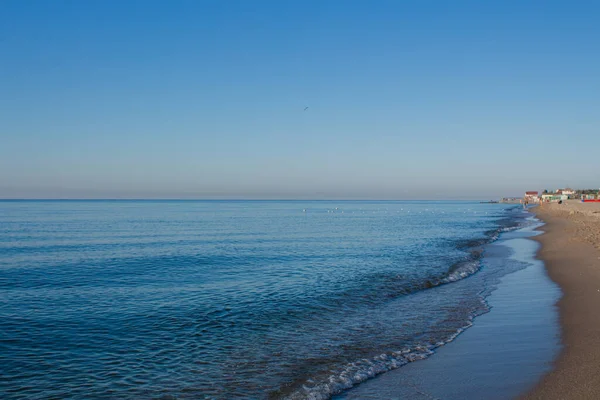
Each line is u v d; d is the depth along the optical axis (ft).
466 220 286.05
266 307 52.39
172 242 136.67
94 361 35.83
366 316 47.93
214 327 44.65
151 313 50.19
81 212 409.28
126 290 63.21
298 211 510.58
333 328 43.83
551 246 110.01
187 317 48.37
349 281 68.13
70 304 54.80
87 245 126.93
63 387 31.17
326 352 37.09
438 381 30.60
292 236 160.35
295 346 38.73
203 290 62.75
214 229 198.90
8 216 314.76
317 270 79.77
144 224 234.38
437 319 46.19
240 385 31.07
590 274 67.21
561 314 46.16
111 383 31.73
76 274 77.25
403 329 42.98
